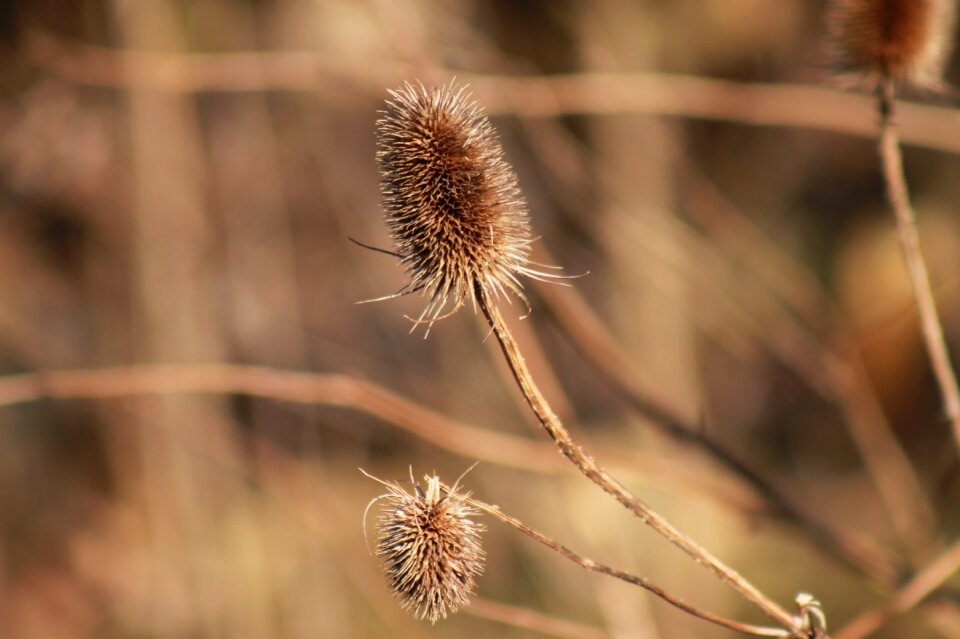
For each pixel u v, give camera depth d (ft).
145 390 18.08
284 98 30.94
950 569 13.98
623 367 20.76
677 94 21.83
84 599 32.50
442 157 9.80
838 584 30.25
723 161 37.04
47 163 29.53
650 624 21.16
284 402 27.99
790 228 38.17
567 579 26.61
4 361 31.07
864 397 22.59
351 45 26.66
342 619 26.81
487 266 9.75
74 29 28.55
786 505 19.21
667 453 25.88
